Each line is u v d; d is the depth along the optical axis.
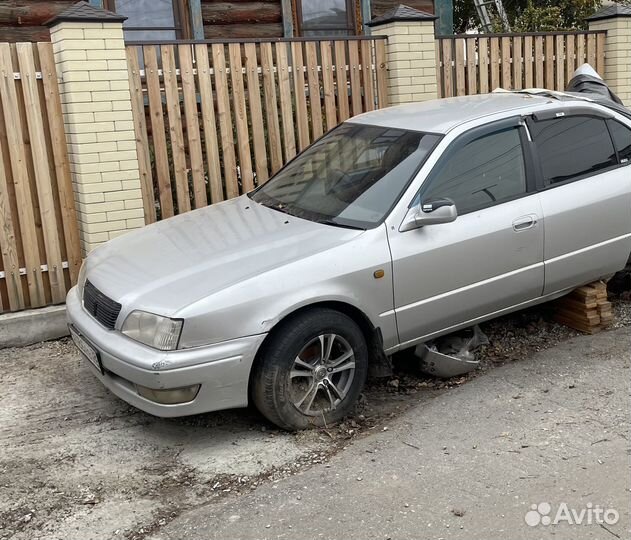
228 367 4.03
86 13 5.96
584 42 9.05
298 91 7.20
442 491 3.69
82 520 3.61
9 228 6.03
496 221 4.86
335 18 9.93
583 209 5.24
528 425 4.31
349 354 4.45
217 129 7.11
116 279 4.45
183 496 3.81
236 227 4.83
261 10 9.51
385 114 5.69
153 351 3.99
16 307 6.12
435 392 4.98
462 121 5.00
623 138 5.63
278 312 4.10
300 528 3.44
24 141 6.03
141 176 6.62
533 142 5.17
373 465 3.99
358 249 4.39
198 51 6.63
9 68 5.88
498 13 16.27
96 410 4.85
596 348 5.38
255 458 4.15
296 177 5.45
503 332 5.77
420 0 10.45
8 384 5.30
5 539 3.47
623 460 3.86
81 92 6.04
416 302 4.63
